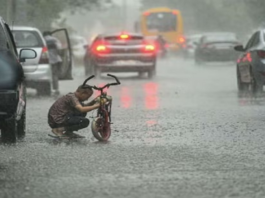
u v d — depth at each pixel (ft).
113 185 61.77
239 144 85.46
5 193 58.75
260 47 155.22
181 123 106.11
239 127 101.40
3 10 257.14
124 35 226.17
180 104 137.18
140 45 225.35
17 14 273.95
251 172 67.62
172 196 57.62
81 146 84.02
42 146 84.23
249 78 161.27
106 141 88.17
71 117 90.43
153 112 121.80
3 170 68.85
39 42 156.76
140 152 79.41
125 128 100.37
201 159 74.95
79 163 72.54
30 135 94.32
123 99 149.18
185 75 247.91
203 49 322.75
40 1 286.46
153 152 79.41
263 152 79.61
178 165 71.41
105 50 224.12
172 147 83.10
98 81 212.02
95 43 229.45
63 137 90.74
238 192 59.06
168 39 477.77
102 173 67.21
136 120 109.91
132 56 224.74
